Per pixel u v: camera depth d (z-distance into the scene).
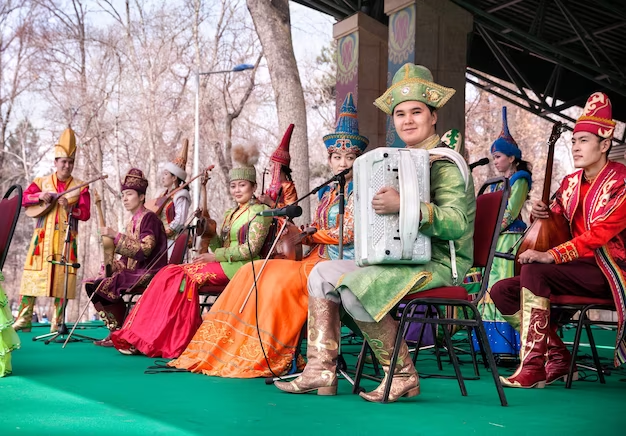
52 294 6.68
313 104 28.23
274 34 16.17
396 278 3.03
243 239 4.92
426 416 2.90
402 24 9.35
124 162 27.78
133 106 26.86
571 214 4.00
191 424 2.69
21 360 4.74
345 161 4.31
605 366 4.96
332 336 3.39
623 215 3.75
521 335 3.87
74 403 3.12
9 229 3.82
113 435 2.51
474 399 3.37
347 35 10.38
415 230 2.93
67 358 4.88
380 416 2.89
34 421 2.72
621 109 14.28
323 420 2.79
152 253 5.84
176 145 26.70
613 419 2.92
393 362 3.13
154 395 3.36
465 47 9.43
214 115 26.30
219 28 25.81
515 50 13.42
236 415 2.88
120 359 4.83
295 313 4.17
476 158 27.34
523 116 27.25
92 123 26.97
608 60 12.06
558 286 3.85
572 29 11.40
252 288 4.24
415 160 2.99
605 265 3.78
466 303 3.18
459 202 3.06
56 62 26.45
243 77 26.44
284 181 5.59
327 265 3.38
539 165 27.59
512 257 4.24
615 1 9.94
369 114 10.21
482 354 4.79
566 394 3.62
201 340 4.31
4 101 26.72
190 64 26.16
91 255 29.94
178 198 6.83
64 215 6.78
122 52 26.67
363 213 3.03
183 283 4.96
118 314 5.75
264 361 4.02
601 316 12.23
